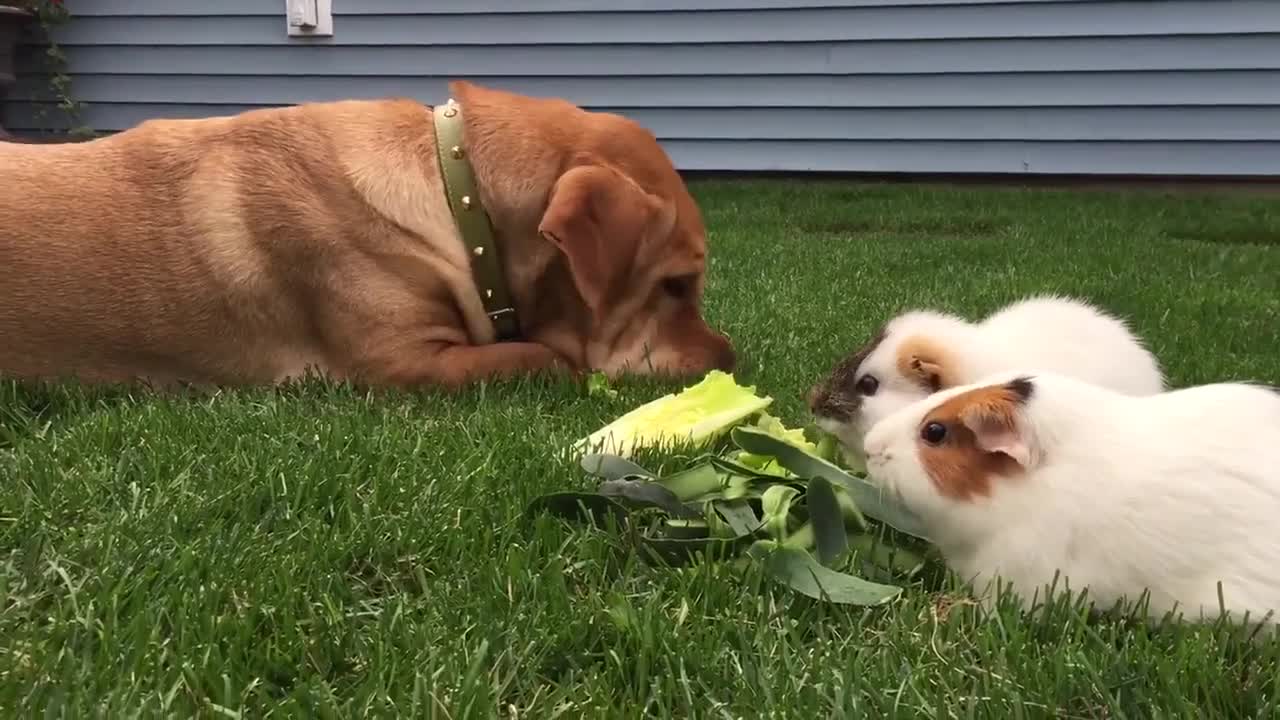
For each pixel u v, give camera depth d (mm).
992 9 3393
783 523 952
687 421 1146
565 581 901
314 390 1285
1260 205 3164
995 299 1903
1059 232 2717
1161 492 839
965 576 910
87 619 828
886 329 1174
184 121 1388
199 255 1317
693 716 744
